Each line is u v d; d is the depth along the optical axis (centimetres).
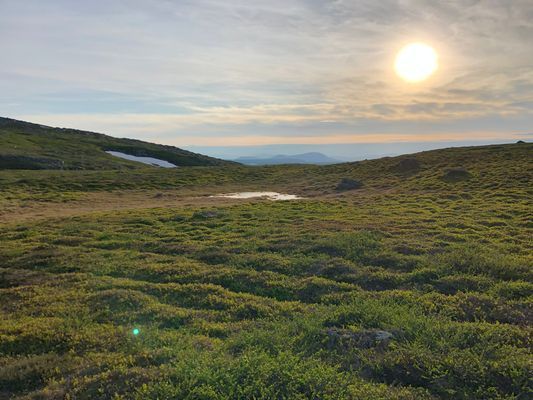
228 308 1177
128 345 922
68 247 2014
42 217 3359
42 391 725
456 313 1048
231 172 6962
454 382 706
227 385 688
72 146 11494
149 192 5228
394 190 4072
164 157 12594
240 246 1891
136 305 1198
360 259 1611
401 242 1836
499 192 3303
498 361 755
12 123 14725
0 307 1241
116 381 737
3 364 866
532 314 1049
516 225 2194
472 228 2133
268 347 857
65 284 1434
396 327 938
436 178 4297
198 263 1669
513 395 661
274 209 3114
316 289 1314
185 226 2497
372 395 662
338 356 812
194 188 5603
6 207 3862
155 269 1580
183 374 723
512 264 1419
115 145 12925
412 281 1355
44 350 927
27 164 8106
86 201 4434
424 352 795
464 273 1391
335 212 2891
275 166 7688
